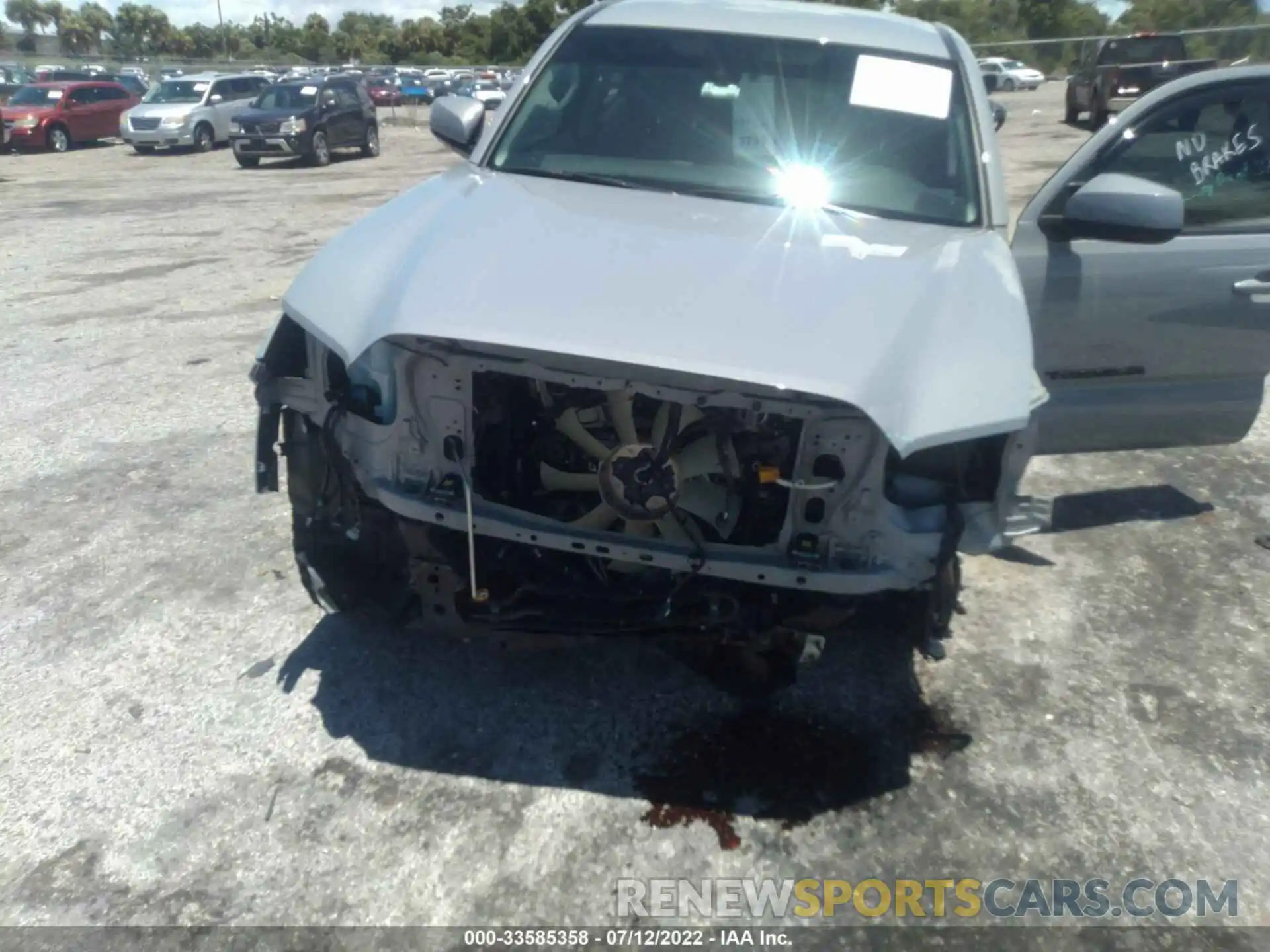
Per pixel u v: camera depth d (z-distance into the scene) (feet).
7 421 19.06
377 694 11.27
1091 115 72.23
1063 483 16.79
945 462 9.50
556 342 8.64
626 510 9.27
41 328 25.73
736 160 12.31
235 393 20.47
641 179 12.12
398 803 9.80
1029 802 10.07
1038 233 13.58
